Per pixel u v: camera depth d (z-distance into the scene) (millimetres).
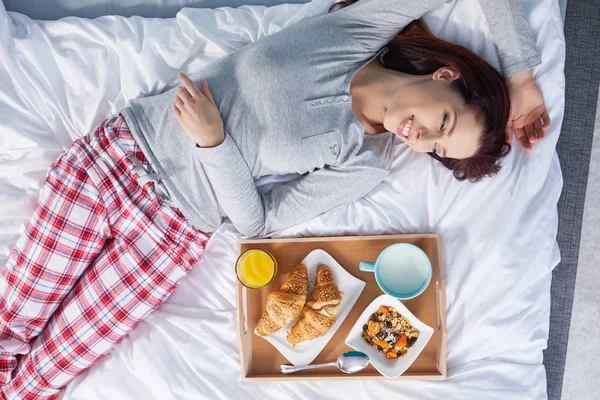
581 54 1682
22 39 1535
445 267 1529
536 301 1525
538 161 1529
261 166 1443
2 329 1471
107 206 1419
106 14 1647
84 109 1564
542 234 1527
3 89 1523
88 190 1419
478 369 1511
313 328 1427
